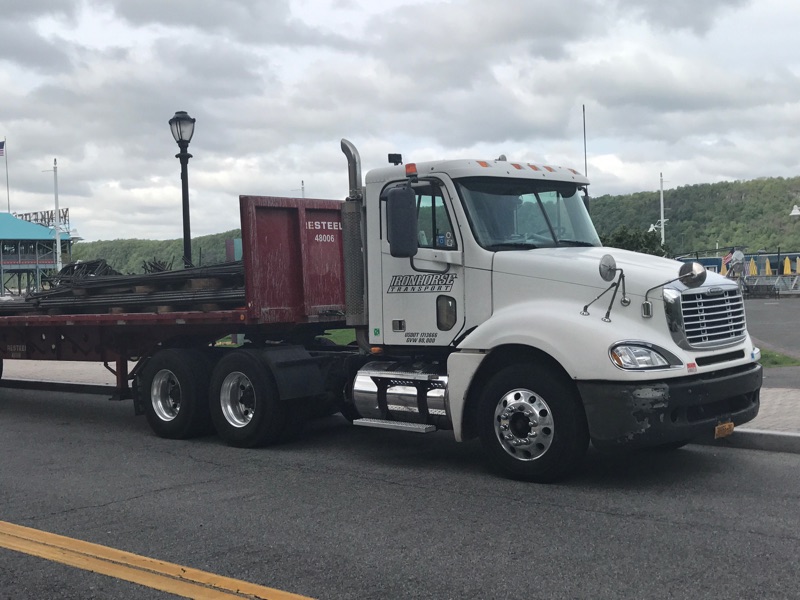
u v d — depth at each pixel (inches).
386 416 324.8
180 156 624.4
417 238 300.8
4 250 2369.6
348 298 333.1
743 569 193.0
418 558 207.2
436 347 314.7
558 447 273.9
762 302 1471.5
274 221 356.2
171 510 258.7
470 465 316.5
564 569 196.1
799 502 251.3
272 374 353.4
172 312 388.2
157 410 391.9
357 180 330.6
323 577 195.5
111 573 202.7
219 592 188.1
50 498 277.4
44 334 475.8
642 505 251.1
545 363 281.3
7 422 452.1
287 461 331.0
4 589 194.2
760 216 3489.2
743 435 330.6
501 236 305.3
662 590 181.2
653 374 259.6
